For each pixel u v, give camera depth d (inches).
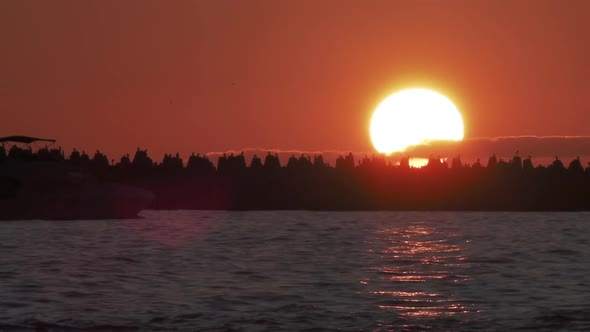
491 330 7229.3
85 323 7362.2
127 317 7593.5
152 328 7224.4
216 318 7578.7
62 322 7396.7
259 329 7194.9
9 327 7219.5
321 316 7682.1
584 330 7204.7
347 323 7431.1
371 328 7258.9
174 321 7465.6
